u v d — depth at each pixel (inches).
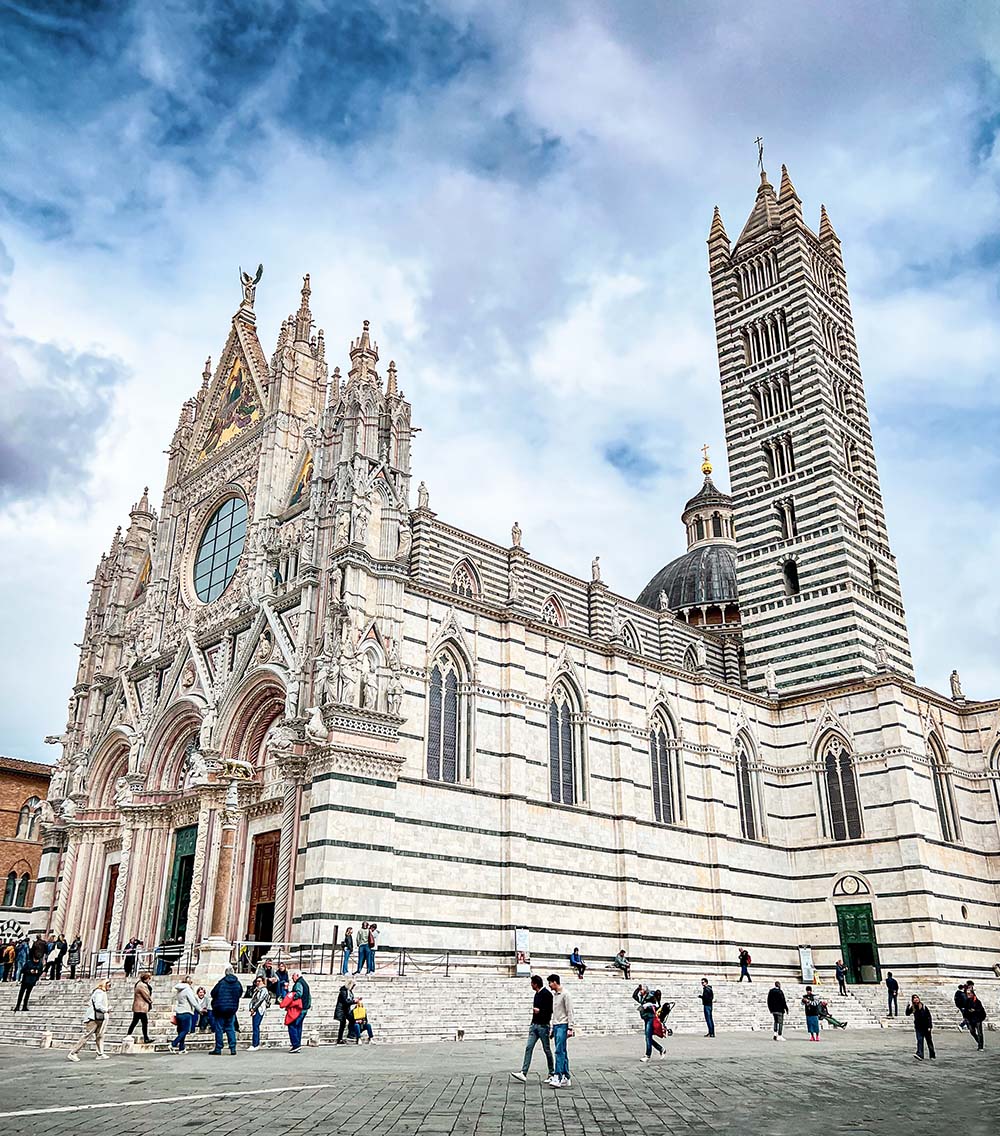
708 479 4466.0
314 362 2721.5
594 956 2269.9
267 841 2097.7
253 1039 1390.3
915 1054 1450.5
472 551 2925.7
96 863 2615.7
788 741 2960.1
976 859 2837.1
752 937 2642.7
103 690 2888.8
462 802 2128.4
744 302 3528.5
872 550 3176.7
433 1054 1312.7
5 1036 1654.8
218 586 2645.2
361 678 1989.4
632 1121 805.9
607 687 2571.4
